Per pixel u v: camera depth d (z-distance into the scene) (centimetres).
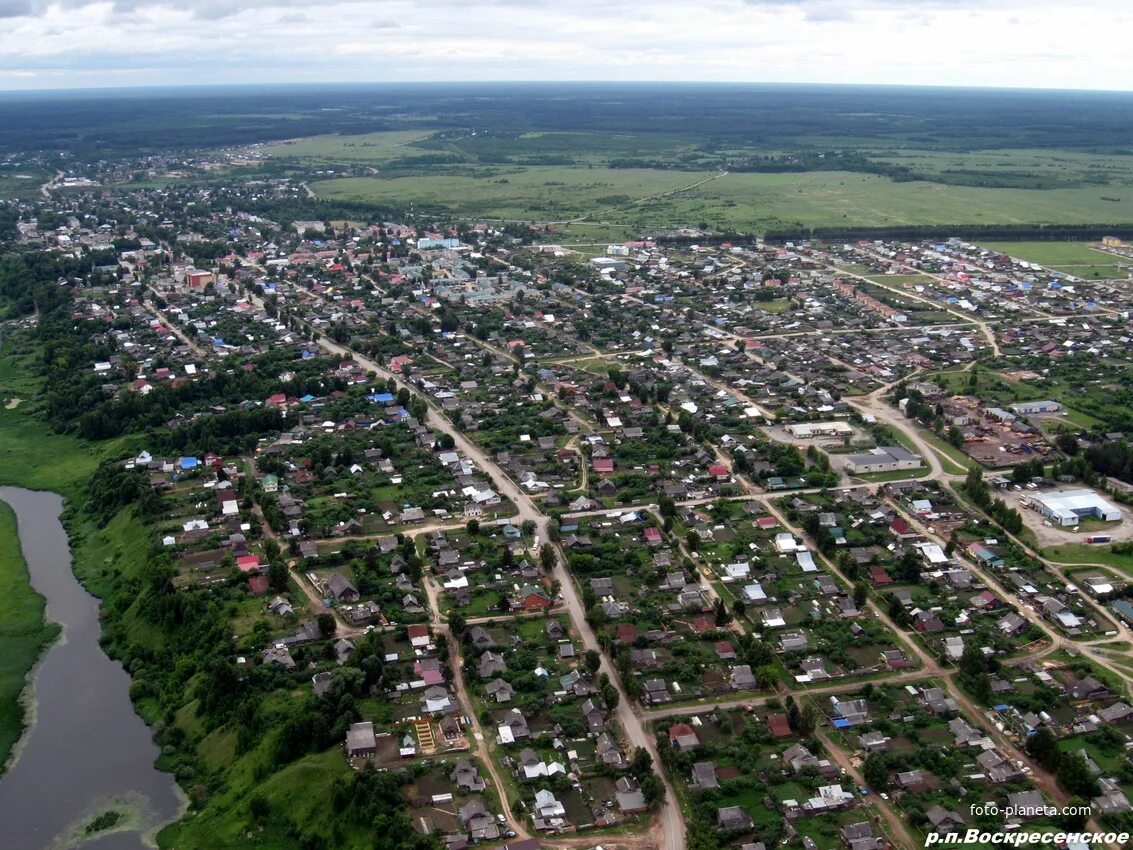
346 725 18862
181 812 18112
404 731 18938
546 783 17638
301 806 17350
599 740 18588
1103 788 17338
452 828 16600
